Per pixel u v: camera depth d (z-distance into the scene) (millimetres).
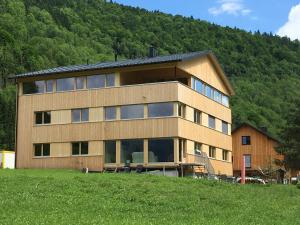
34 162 52156
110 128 49125
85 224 17688
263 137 86125
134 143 48219
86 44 147750
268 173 71188
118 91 49125
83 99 50625
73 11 168125
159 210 22250
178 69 48781
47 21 152625
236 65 159625
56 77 51906
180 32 169375
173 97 47031
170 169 46625
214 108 56500
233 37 175375
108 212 20922
